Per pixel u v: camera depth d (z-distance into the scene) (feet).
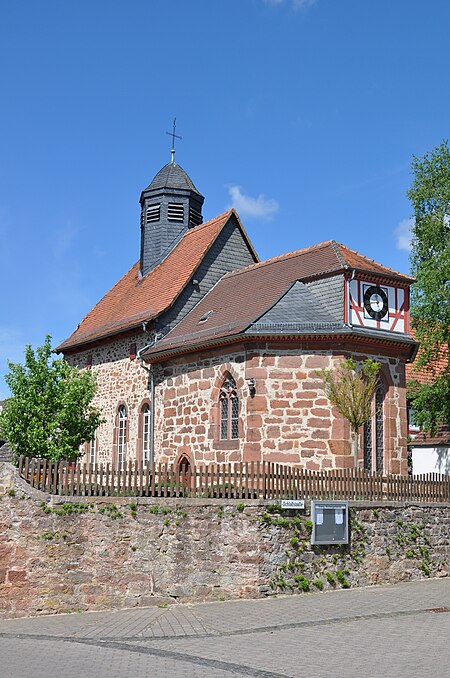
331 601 60.80
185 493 61.87
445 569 77.05
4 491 55.67
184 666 39.14
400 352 90.89
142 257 127.13
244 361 86.89
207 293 111.24
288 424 84.53
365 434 87.97
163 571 59.93
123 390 112.16
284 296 90.12
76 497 57.72
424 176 112.78
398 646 43.83
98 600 57.41
